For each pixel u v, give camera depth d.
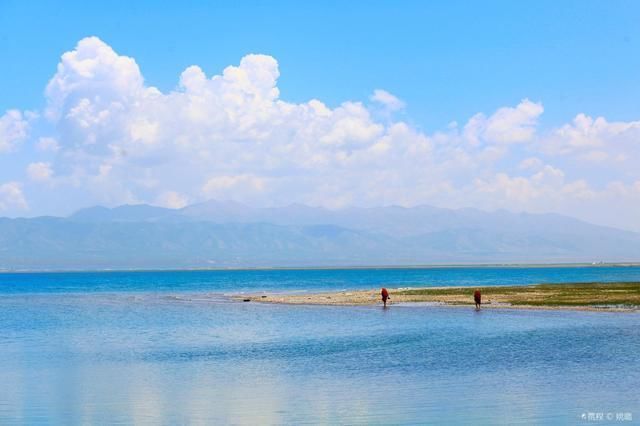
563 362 34.22
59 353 41.84
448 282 170.00
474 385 28.81
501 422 23.00
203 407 26.23
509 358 35.84
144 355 40.50
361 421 23.53
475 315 62.66
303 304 84.75
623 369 32.03
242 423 23.81
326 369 33.97
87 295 131.12
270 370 34.12
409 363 35.12
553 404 25.22
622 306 68.75
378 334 48.62
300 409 25.47
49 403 27.34
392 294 99.50
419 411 24.62
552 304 72.69
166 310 80.12
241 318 65.62
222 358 38.62
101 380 32.22
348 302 85.38
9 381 32.16
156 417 24.95
